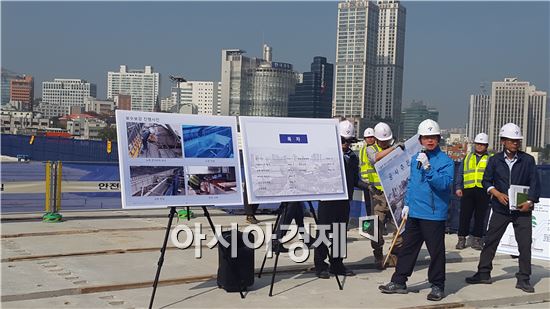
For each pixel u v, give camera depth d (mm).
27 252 8734
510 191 7383
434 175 6602
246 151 6559
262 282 7426
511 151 7469
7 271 7520
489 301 6914
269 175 6633
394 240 8336
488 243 7719
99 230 11023
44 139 26297
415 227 6926
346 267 8391
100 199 12984
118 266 8000
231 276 6785
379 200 8438
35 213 12570
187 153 6230
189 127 6297
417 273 8320
